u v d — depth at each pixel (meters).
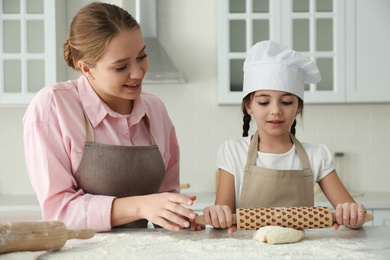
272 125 1.48
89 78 1.30
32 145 1.24
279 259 0.91
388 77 2.83
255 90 1.51
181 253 0.96
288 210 1.13
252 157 1.57
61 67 2.91
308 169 1.54
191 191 3.14
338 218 1.16
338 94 2.84
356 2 2.83
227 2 2.83
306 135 3.14
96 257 0.92
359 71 2.84
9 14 2.79
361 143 3.14
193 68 3.13
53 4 2.78
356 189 3.14
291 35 2.83
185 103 3.13
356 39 2.84
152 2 3.00
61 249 1.01
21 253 0.92
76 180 1.30
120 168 1.31
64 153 1.27
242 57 2.84
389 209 2.64
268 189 1.53
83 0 3.07
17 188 3.11
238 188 1.57
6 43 2.80
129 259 0.91
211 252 0.97
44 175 1.22
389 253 0.96
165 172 1.48
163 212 1.13
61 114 1.27
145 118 1.43
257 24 2.85
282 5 2.83
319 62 2.85
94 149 1.29
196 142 3.13
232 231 1.14
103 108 1.32
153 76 2.79
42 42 2.81
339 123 3.14
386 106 3.13
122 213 1.17
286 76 1.48
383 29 2.83
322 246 1.02
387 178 3.14
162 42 3.13
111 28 1.17
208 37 3.13
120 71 1.20
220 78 2.84
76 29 1.23
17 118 3.11
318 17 2.84
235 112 3.13
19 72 2.81
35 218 1.83
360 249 0.99
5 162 3.11
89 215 1.17
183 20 3.13
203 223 1.15
